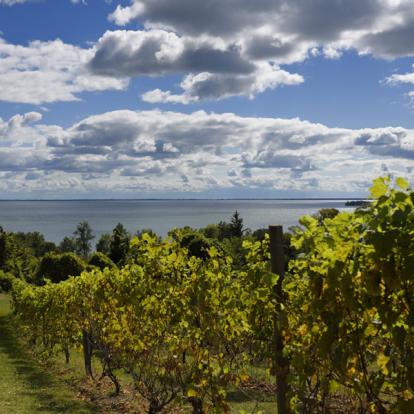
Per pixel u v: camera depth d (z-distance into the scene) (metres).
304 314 3.47
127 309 7.42
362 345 2.81
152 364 6.99
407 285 2.36
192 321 6.05
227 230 89.69
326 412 3.44
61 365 13.32
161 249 6.29
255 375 7.64
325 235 2.79
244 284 5.10
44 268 29.48
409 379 2.44
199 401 5.86
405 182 2.34
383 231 2.30
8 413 8.20
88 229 140.88
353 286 2.60
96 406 8.65
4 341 18.19
